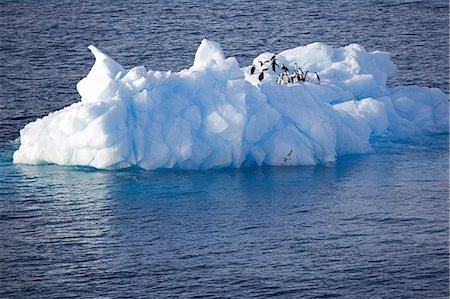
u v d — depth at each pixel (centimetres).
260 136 13450
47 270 10981
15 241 11612
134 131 13250
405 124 14838
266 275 10769
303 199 12544
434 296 10375
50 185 12950
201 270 10881
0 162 13838
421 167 13612
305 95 13975
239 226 11844
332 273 10806
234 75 13750
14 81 19162
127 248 11388
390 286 10556
